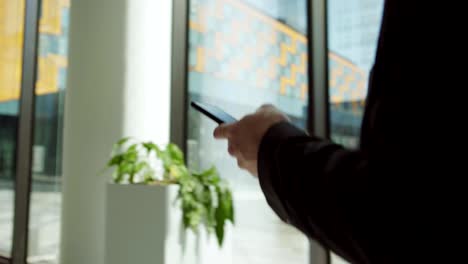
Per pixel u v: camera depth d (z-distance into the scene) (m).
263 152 0.32
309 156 0.29
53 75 2.77
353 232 0.26
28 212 2.71
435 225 0.23
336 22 1.70
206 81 2.09
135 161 1.83
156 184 1.68
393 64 0.27
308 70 1.75
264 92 1.88
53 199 2.74
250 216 1.87
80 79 2.11
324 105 1.72
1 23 2.86
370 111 0.28
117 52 2.04
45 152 2.76
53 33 2.78
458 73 0.24
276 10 1.87
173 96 2.15
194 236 1.70
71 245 2.08
